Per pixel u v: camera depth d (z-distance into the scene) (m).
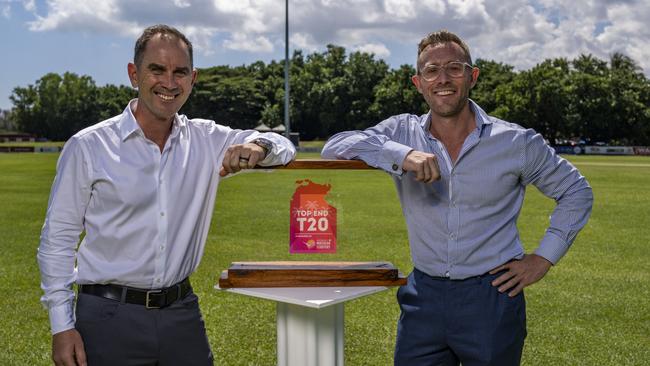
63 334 2.51
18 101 100.50
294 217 2.75
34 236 9.77
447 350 2.88
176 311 2.66
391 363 4.59
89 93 100.56
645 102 67.75
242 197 15.46
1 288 6.59
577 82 66.81
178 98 2.54
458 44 2.72
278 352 2.76
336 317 2.69
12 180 21.34
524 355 4.80
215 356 4.70
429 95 2.74
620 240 9.80
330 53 89.44
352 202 14.68
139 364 2.63
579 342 5.09
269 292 2.60
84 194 2.53
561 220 2.84
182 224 2.62
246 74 101.38
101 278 2.55
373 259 8.30
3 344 4.92
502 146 2.73
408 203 2.83
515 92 69.00
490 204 2.75
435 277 2.82
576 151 56.91
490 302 2.75
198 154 2.66
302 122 85.12
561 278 7.19
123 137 2.51
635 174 25.91
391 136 2.87
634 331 5.37
